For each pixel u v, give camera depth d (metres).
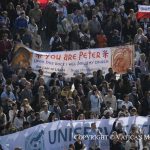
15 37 54.09
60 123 46.28
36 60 51.59
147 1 60.19
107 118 47.41
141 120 47.41
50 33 56.19
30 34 54.03
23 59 51.47
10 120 46.69
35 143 45.75
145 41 55.88
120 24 57.06
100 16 57.00
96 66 52.50
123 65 52.84
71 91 49.38
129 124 47.31
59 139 46.19
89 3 58.28
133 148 45.88
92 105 49.28
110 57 52.72
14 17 55.72
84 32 56.03
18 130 46.09
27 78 50.62
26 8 56.66
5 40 52.53
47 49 55.84
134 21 57.53
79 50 52.31
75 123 46.44
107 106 48.78
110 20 56.88
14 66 51.34
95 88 49.47
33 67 51.56
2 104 47.69
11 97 48.44
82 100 49.41
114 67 52.75
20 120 46.62
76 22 56.09
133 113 47.81
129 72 52.28
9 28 55.47
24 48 51.47
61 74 51.91
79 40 54.97
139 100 51.22
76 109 48.12
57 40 54.03
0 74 49.59
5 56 52.41
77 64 52.25
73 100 48.84
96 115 48.31
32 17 56.06
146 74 53.41
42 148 45.84
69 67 52.12
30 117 46.53
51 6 56.22
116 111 49.41
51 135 46.03
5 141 45.38
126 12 59.47
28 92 48.78
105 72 52.66
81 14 56.38
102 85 50.59
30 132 45.69
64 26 55.62
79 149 45.69
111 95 49.75
